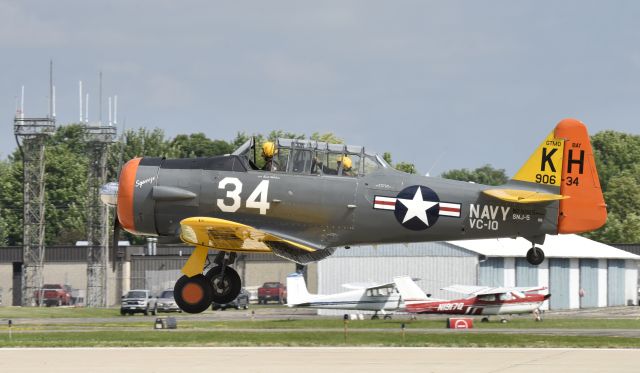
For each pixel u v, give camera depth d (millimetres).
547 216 73062
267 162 71125
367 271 189000
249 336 105688
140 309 187625
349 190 71062
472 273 184875
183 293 71688
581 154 73750
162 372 65438
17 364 70438
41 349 84625
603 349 83562
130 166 71688
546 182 73875
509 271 189750
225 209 70438
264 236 67750
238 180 70500
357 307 162875
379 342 93938
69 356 76688
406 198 71625
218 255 73125
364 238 71812
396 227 71688
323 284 189750
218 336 106500
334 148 71375
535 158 74125
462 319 136625
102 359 73938
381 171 71938
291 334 109000
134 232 72188
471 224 72562
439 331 123875
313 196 70500
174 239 71375
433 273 186750
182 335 109688
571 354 77562
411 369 66438
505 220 72812
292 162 70875
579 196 73438
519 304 152875
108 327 139750
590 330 128375
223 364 69938
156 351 82000
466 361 71562
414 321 153500
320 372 64750
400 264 187625
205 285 71688
